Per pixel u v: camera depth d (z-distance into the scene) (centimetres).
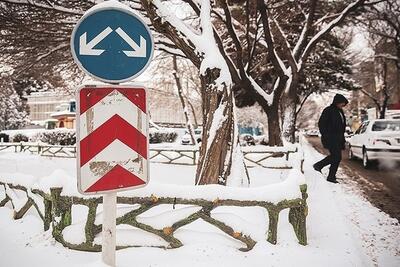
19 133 2712
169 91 2431
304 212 409
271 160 1091
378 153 1070
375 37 2494
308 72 2247
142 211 391
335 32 1805
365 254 419
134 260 363
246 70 1168
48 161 1388
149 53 304
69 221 416
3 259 372
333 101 860
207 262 361
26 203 502
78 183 271
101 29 285
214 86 620
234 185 615
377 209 611
